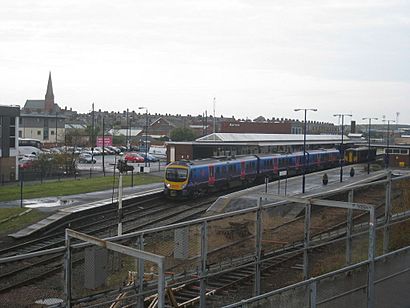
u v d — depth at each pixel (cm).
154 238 1733
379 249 2109
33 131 11269
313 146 7162
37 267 1970
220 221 2038
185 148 6384
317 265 1953
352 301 1239
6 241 2536
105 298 1294
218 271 1428
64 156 5606
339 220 2597
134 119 17800
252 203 3447
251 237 1836
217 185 4497
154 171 6175
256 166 5119
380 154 8262
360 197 3391
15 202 3566
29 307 1184
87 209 3288
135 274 1329
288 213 2536
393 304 1346
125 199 3709
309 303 1106
